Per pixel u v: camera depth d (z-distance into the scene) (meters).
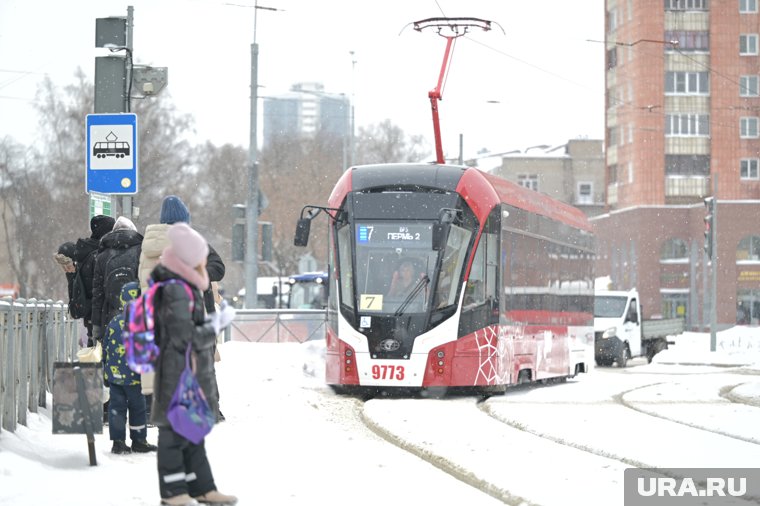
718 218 94.12
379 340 23.25
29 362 15.24
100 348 13.78
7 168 64.69
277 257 100.75
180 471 9.62
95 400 12.00
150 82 21.19
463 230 23.73
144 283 13.10
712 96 97.38
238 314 41.97
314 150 109.81
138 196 68.31
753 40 97.50
